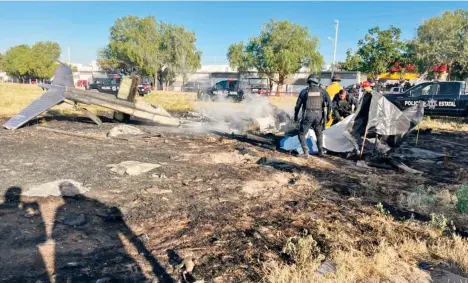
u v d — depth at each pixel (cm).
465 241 358
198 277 285
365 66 3941
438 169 686
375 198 494
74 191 466
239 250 331
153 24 5231
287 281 277
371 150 760
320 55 4125
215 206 442
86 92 1016
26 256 307
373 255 328
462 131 1243
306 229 381
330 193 510
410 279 293
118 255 317
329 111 743
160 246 337
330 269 298
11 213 395
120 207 421
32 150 702
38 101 992
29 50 7362
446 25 3102
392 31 3800
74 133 875
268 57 3928
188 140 894
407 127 718
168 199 461
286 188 527
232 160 693
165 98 2533
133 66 5556
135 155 698
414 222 407
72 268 292
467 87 1470
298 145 796
